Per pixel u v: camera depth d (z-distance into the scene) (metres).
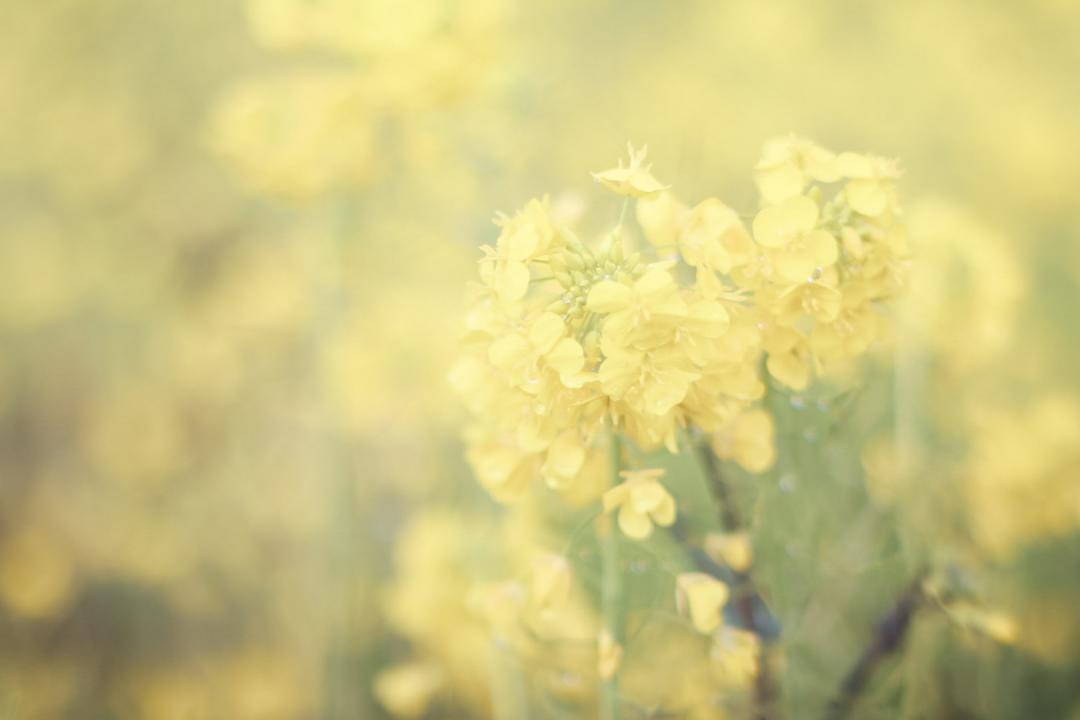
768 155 0.36
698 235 0.35
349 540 0.64
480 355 0.36
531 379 0.34
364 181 0.58
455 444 0.66
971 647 0.46
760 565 0.41
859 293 0.35
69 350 0.89
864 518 0.45
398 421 0.67
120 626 0.75
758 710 0.40
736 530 0.40
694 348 0.34
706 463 0.39
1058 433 0.47
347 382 0.65
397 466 0.67
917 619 0.41
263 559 0.76
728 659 0.38
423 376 0.66
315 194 0.58
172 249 0.93
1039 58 1.06
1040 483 0.47
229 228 0.94
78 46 1.04
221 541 0.76
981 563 0.45
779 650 0.40
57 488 0.81
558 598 0.38
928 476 0.45
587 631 0.44
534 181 0.67
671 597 0.42
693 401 0.35
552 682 0.43
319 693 0.67
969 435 0.48
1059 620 0.48
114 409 0.83
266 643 0.74
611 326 0.33
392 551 0.66
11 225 0.95
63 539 0.77
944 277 0.47
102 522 0.78
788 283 0.34
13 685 0.69
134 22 1.05
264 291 0.85
